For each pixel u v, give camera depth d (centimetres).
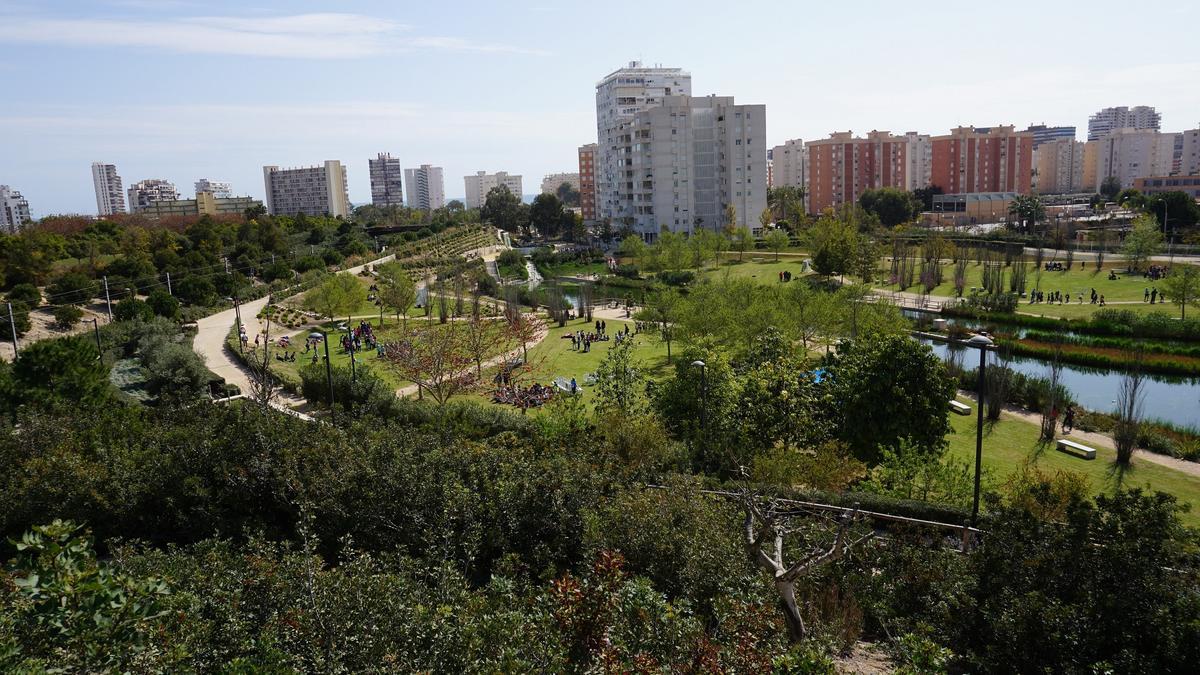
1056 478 2219
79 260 7919
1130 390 3619
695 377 3019
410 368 4262
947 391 2808
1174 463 3123
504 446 2339
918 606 1546
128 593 895
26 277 6600
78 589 828
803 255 10194
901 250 8519
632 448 2561
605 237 13512
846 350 3366
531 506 1850
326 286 6625
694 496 1830
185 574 1375
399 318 6975
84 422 2575
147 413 2753
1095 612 1219
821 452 2509
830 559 1251
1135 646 1171
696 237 9912
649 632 1018
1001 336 5350
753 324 4769
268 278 8544
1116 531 1323
